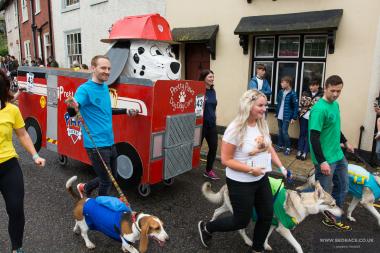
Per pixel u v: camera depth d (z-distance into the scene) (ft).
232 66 26.27
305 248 11.59
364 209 14.85
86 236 11.16
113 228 10.00
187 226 12.97
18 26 67.31
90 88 11.73
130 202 15.08
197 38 26.53
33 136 19.83
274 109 24.70
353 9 20.58
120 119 15.15
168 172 15.10
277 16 23.27
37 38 55.67
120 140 15.33
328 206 10.15
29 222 12.94
